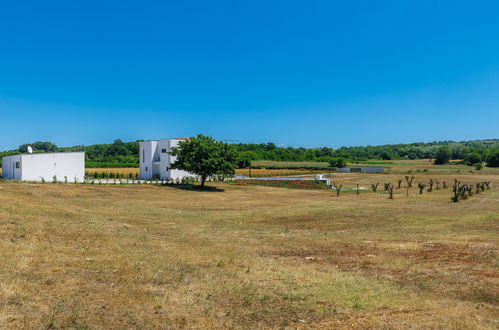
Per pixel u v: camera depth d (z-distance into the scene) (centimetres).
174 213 3175
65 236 1762
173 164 5934
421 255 1606
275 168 12138
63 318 809
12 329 736
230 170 5972
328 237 2138
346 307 976
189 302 972
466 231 2280
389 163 15925
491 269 1342
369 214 3238
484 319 887
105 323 805
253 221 2883
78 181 6097
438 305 990
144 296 993
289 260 1545
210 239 2011
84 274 1157
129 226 2312
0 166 9306
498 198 4531
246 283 1166
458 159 19012
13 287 969
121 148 16975
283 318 893
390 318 894
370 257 1597
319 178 8231
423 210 3491
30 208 2583
